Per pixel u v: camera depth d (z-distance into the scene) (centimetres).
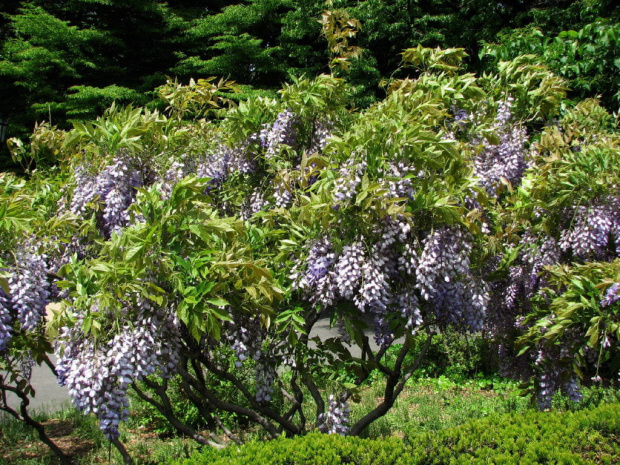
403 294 365
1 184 437
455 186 383
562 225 496
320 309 404
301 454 335
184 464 340
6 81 1617
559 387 451
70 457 487
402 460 335
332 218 351
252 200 491
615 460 337
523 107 515
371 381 717
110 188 405
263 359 389
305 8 1579
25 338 405
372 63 1514
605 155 478
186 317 307
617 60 834
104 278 301
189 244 340
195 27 1670
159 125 425
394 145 355
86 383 300
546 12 1382
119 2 1627
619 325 379
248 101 494
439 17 1543
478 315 399
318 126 491
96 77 1709
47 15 1544
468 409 609
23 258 356
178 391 564
